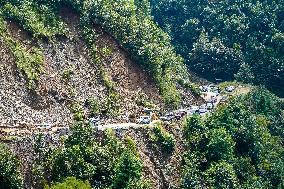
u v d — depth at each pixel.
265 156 171.88
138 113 164.62
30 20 167.88
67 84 161.62
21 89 149.50
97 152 130.62
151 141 148.62
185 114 176.00
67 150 125.00
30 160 124.69
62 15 180.38
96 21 182.25
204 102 198.88
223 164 148.25
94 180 126.06
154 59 183.50
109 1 193.88
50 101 153.25
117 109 162.00
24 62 155.50
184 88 197.38
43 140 129.50
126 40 182.25
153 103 176.00
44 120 145.75
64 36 173.75
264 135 181.12
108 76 172.00
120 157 130.50
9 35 160.88
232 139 164.50
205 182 145.25
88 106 158.62
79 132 132.88
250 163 164.12
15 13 166.25
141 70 180.88
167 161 147.75
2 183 114.38
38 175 122.06
